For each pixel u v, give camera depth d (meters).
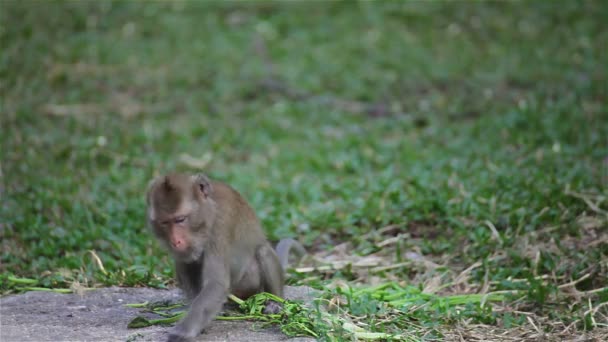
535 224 11.86
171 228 8.09
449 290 10.73
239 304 8.95
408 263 11.33
